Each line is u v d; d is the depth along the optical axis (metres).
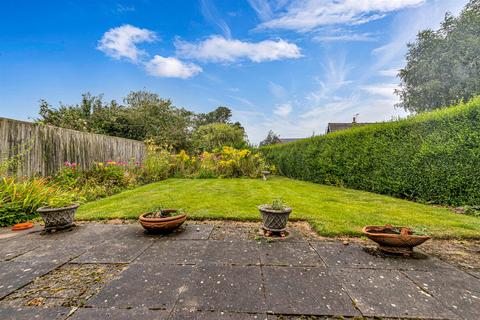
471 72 10.88
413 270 1.92
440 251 2.30
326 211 3.69
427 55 13.09
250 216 3.38
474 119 3.92
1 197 3.46
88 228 3.06
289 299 1.53
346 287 1.67
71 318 1.36
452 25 12.37
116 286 1.69
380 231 2.46
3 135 4.19
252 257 2.17
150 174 8.29
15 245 2.50
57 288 1.68
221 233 2.83
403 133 5.21
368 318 1.36
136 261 2.10
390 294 1.59
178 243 2.52
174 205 4.07
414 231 2.25
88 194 5.11
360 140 6.55
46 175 5.05
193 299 1.53
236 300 1.52
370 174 6.14
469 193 3.96
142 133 12.20
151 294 1.59
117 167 6.86
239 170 9.35
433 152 4.49
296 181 8.82
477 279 1.79
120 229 3.01
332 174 7.64
